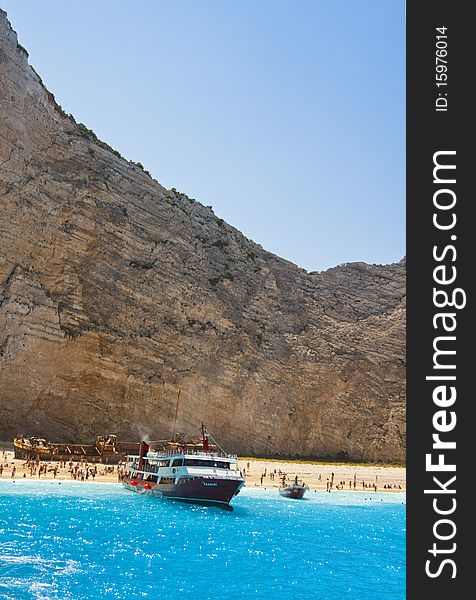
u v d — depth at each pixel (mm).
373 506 57125
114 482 58062
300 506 53656
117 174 98000
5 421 73125
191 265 101500
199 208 113312
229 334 98438
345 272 128000
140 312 90250
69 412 79250
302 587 27031
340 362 106188
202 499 46281
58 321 79625
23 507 41625
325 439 100062
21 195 81938
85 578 26078
